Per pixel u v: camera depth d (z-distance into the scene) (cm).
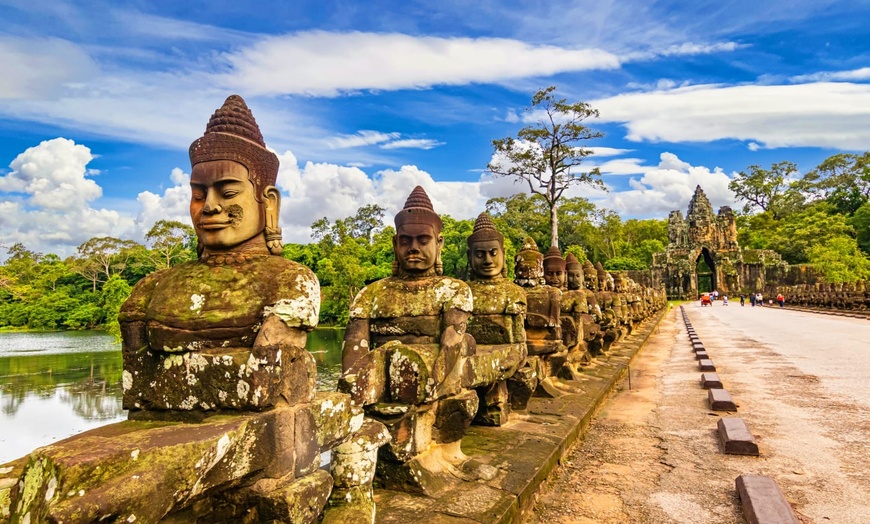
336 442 396
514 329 841
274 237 398
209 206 372
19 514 248
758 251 8506
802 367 1545
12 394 2327
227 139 385
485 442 698
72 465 237
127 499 240
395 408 512
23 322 5788
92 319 5662
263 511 327
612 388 1260
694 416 1013
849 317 3684
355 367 516
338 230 5741
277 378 338
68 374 2823
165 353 354
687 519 568
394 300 657
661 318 4203
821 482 659
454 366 580
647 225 10894
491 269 866
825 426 904
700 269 9094
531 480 564
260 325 353
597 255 8512
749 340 2398
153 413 361
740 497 604
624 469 721
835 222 8488
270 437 331
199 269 373
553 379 1091
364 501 425
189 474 271
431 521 451
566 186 5209
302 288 367
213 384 339
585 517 571
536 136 5056
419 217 685
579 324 1210
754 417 984
